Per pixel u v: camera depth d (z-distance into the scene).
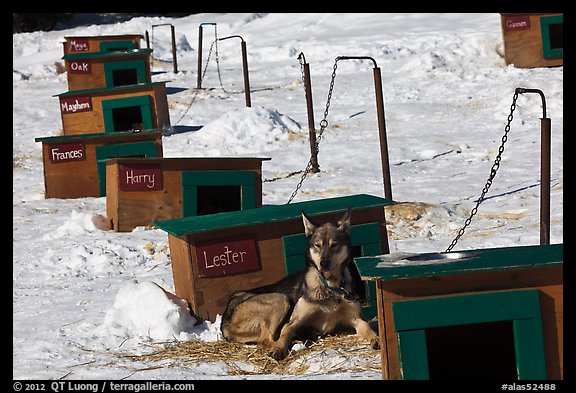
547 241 10.95
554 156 18.50
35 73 36.75
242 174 14.64
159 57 40.22
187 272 9.35
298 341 8.60
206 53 39.91
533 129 21.55
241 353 8.43
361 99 26.80
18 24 50.97
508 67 28.38
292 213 9.56
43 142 19.12
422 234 13.58
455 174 18.08
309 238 8.65
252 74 33.25
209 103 28.52
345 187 17.69
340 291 8.45
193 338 8.92
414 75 29.14
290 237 9.44
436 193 16.31
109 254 13.36
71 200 18.92
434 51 30.47
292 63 34.62
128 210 15.04
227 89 30.52
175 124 26.22
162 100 24.88
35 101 31.08
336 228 8.59
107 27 47.84
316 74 31.84
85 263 13.14
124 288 9.75
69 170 19.20
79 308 10.49
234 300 8.92
